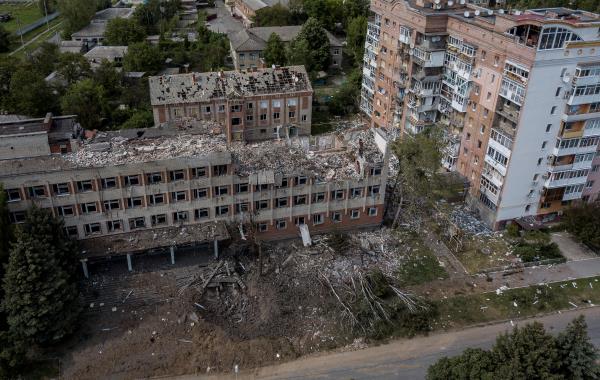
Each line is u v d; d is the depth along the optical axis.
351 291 64.44
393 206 81.62
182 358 56.19
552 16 70.06
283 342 58.69
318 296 63.78
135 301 62.09
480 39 74.75
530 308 65.44
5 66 106.88
